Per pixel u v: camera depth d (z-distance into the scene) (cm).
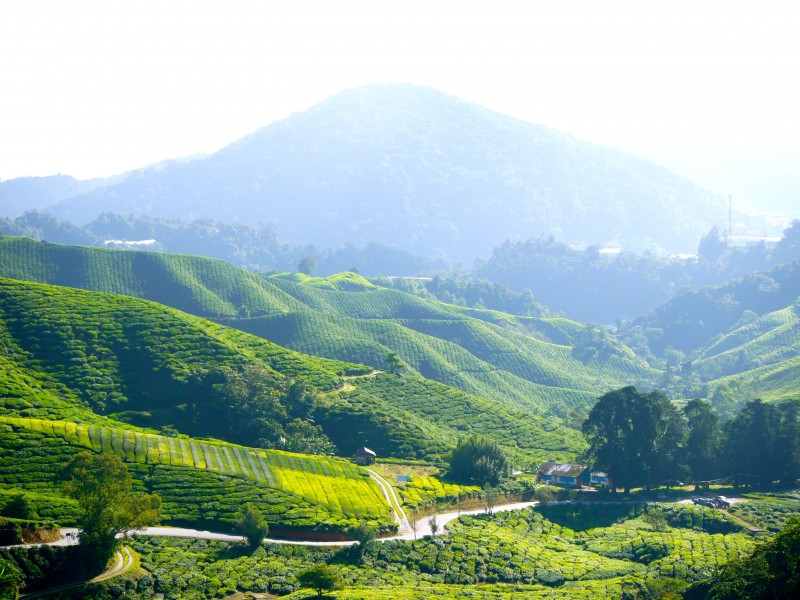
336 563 13362
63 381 18825
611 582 13175
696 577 13112
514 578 13412
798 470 19562
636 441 18612
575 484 18700
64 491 12175
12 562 11119
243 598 11988
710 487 19350
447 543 14325
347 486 16125
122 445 15550
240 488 15038
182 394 19162
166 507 14162
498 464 18125
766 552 11106
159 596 11631
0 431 14912
